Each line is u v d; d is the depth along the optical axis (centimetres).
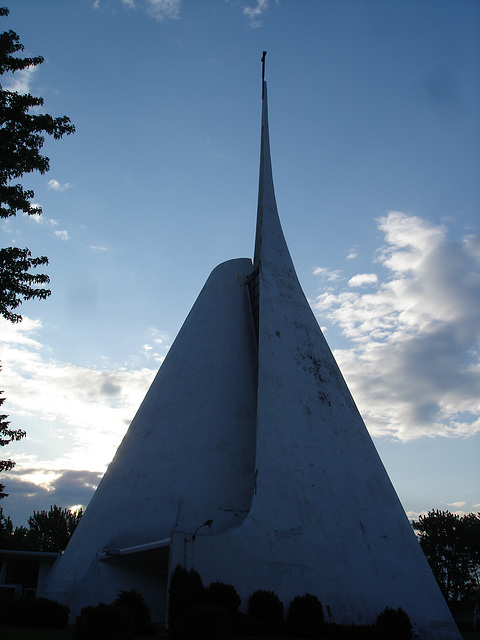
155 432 2147
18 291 1388
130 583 1758
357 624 1714
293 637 1525
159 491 1959
